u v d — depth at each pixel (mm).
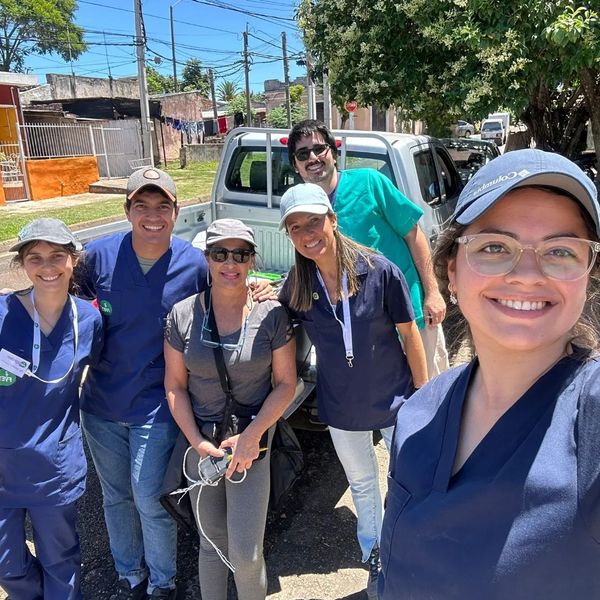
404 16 7348
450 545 992
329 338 2244
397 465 1186
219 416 2197
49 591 2297
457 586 969
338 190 2686
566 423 908
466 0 6320
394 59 7801
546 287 953
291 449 2355
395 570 1123
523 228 959
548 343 961
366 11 7699
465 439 1078
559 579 860
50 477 2152
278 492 2340
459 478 1027
